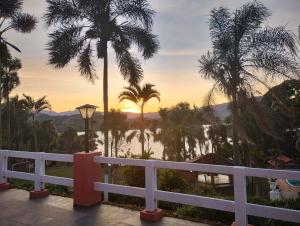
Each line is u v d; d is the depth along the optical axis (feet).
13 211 22.09
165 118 160.15
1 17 74.69
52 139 219.82
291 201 23.89
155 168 20.22
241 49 65.77
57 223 19.51
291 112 68.49
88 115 23.66
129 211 21.49
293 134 107.14
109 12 64.44
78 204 22.90
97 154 23.54
